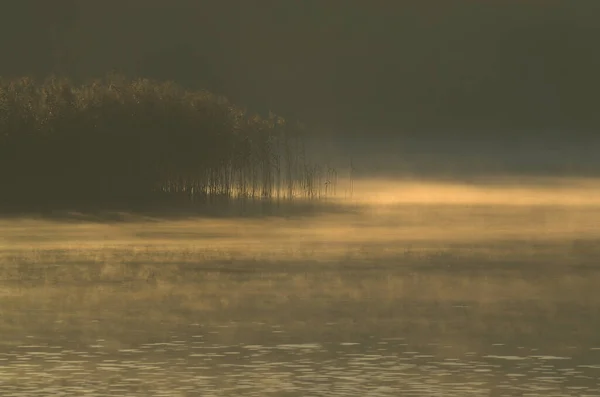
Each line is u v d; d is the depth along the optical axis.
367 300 65.88
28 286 70.38
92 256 83.62
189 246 89.81
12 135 123.00
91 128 125.31
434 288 70.25
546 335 55.91
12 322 59.09
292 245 91.12
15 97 127.00
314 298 66.56
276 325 58.47
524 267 79.50
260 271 77.00
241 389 45.75
